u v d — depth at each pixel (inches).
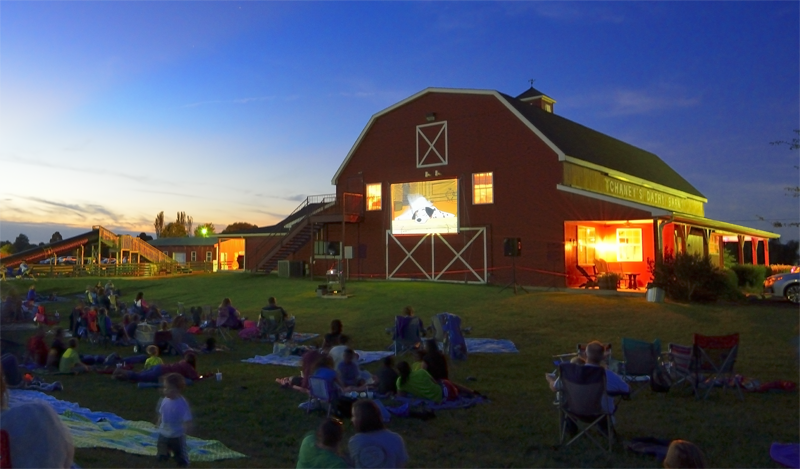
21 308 893.8
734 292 840.3
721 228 1092.5
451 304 836.6
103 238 1807.3
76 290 1302.9
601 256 1099.9
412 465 267.3
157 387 433.4
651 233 1059.9
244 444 297.3
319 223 1235.2
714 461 270.1
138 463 246.8
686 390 401.7
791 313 721.6
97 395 409.4
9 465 107.2
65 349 514.9
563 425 300.8
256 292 1056.2
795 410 354.6
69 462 117.5
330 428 193.3
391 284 1052.5
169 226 3841.0
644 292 878.4
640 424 327.3
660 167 1547.7
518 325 689.0
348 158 1233.4
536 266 1005.8
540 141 1015.0
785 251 2078.0
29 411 111.8
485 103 1077.8
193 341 603.8
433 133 1131.9
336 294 954.1
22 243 3850.9
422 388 367.6
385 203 1182.9
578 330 657.0
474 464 269.4
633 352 394.6
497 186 1055.6
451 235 1101.7
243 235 1558.8
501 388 424.2
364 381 405.7
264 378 467.2
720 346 380.8
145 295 1146.0
